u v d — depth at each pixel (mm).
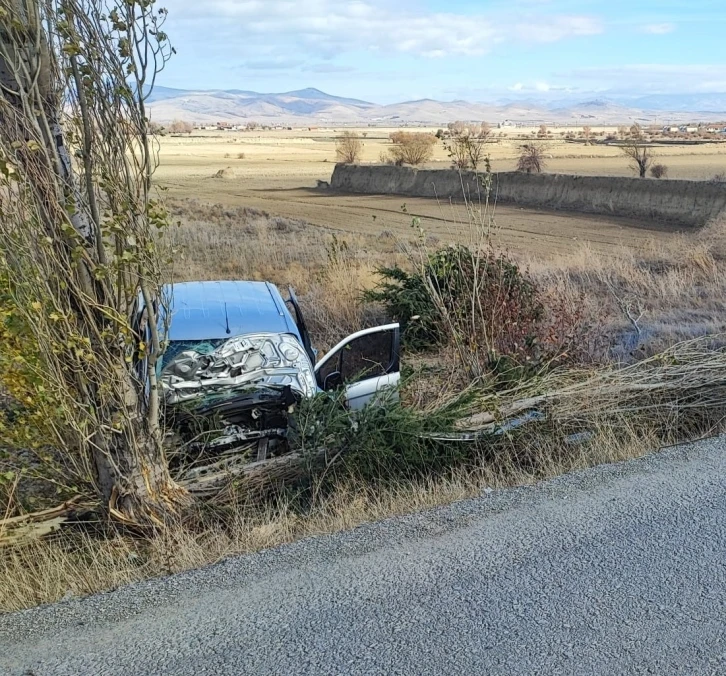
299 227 30781
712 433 6223
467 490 5285
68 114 4191
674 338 9578
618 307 11750
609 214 39281
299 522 4938
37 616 3766
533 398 6609
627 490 4992
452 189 52219
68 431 4848
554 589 3787
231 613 3674
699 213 35219
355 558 4207
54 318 4145
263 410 6043
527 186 46062
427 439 5891
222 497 5262
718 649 3279
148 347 4773
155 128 4473
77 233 4164
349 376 6750
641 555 4105
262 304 7078
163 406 5621
